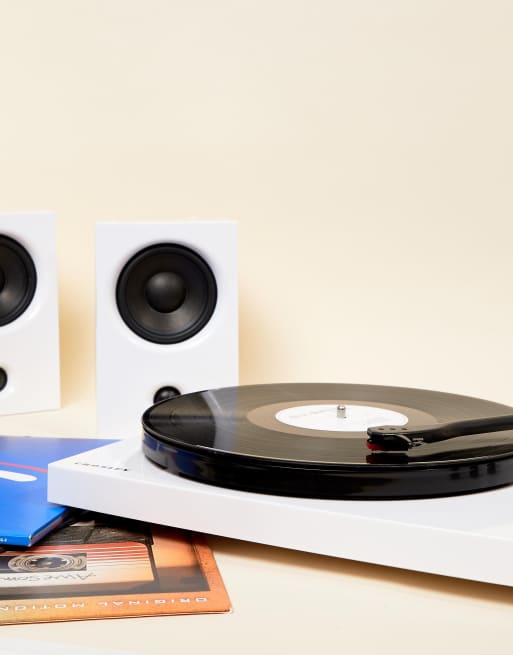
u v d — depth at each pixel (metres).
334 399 0.97
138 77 1.54
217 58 1.53
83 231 1.55
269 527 0.71
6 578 0.69
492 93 1.48
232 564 0.73
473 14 1.48
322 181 1.52
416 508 0.70
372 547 0.68
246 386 1.04
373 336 1.52
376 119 1.50
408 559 0.67
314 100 1.51
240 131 1.53
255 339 1.53
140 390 1.20
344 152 1.51
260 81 1.52
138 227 1.18
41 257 1.33
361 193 1.51
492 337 1.50
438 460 0.73
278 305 1.53
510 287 1.49
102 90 1.55
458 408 0.92
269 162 1.53
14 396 1.32
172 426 0.84
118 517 0.82
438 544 0.66
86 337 1.55
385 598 0.67
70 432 1.23
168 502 0.75
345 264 1.52
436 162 1.50
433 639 0.61
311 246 1.53
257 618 0.64
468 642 0.61
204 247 1.21
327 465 0.71
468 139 1.49
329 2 1.50
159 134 1.55
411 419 0.86
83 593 0.66
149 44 1.54
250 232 1.54
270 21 1.51
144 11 1.53
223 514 0.73
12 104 1.55
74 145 1.55
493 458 0.74
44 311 1.34
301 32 1.51
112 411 1.19
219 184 1.54
